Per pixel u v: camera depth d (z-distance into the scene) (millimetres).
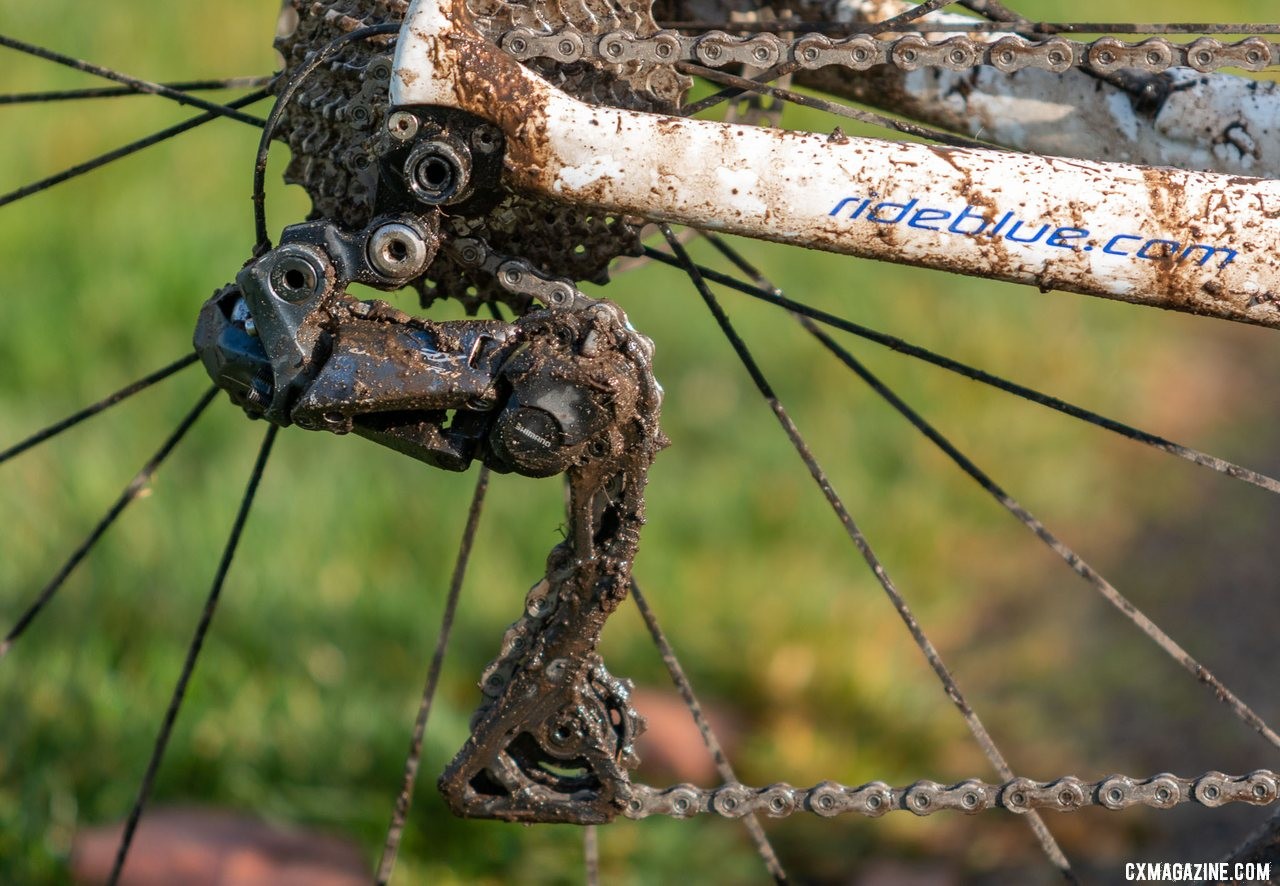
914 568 8031
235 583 6922
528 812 3361
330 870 5488
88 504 7238
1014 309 10898
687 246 10594
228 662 6488
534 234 3355
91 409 4184
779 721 6637
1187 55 3258
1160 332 11180
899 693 6840
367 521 7707
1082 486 8977
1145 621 3719
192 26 12484
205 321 3201
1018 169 3078
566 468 3088
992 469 9023
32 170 10602
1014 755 6531
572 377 3012
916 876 5750
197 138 11328
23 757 5777
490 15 3199
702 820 6039
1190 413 10008
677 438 8977
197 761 5887
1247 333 11320
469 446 3135
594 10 3285
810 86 3967
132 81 3854
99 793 5703
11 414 8031
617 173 3049
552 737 3312
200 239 9969
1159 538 8500
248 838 5562
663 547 7879
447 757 6035
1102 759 6508
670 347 9766
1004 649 7418
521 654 3279
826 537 8172
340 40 3193
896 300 10719
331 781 5953
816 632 7223
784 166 3057
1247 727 6688
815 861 5867
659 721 6473
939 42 3318
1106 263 3080
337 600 7086
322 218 3398
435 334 3072
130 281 9445
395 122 3043
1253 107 3549
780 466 8742
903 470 8898
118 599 6668
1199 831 6012
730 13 3859
